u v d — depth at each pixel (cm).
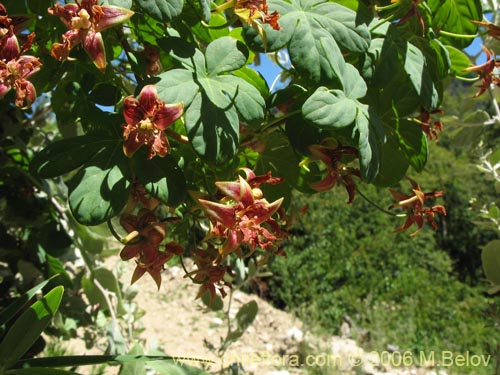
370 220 1098
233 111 110
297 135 136
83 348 557
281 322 797
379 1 157
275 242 151
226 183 114
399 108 152
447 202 1427
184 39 136
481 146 270
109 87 141
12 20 117
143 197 127
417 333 801
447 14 163
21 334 114
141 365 173
